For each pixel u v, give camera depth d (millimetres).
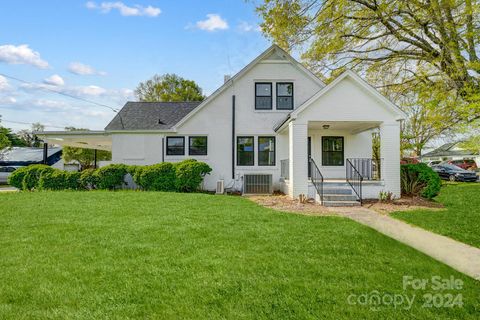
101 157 33250
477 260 4863
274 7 10898
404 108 14719
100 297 3398
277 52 16359
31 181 15648
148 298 3377
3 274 4066
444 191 15664
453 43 8961
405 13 10133
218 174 16219
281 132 15773
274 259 4648
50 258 4715
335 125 13891
